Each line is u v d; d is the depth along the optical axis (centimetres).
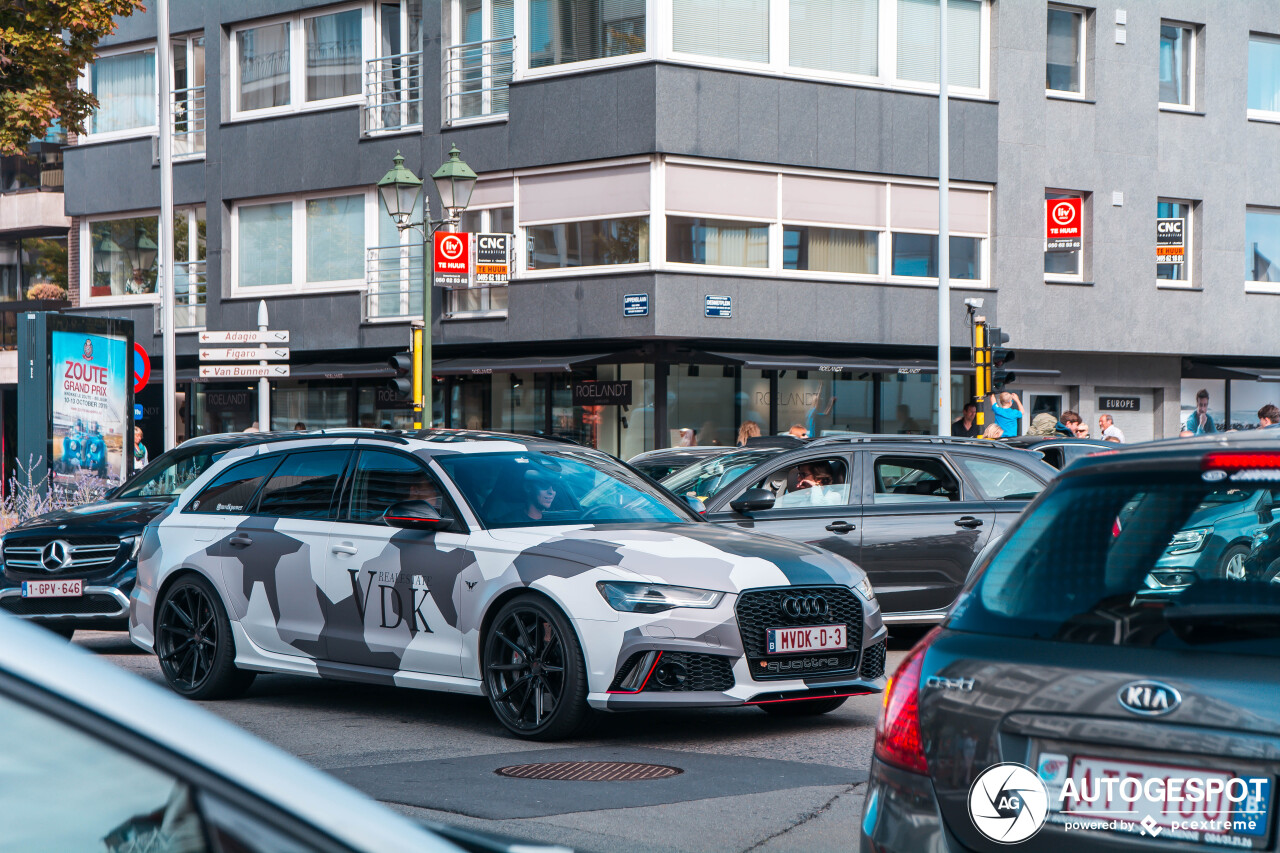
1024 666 328
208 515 934
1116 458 358
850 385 2586
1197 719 302
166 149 2420
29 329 1778
